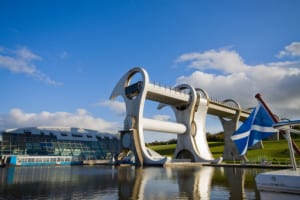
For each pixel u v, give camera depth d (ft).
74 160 187.62
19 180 68.03
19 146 176.65
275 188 45.11
